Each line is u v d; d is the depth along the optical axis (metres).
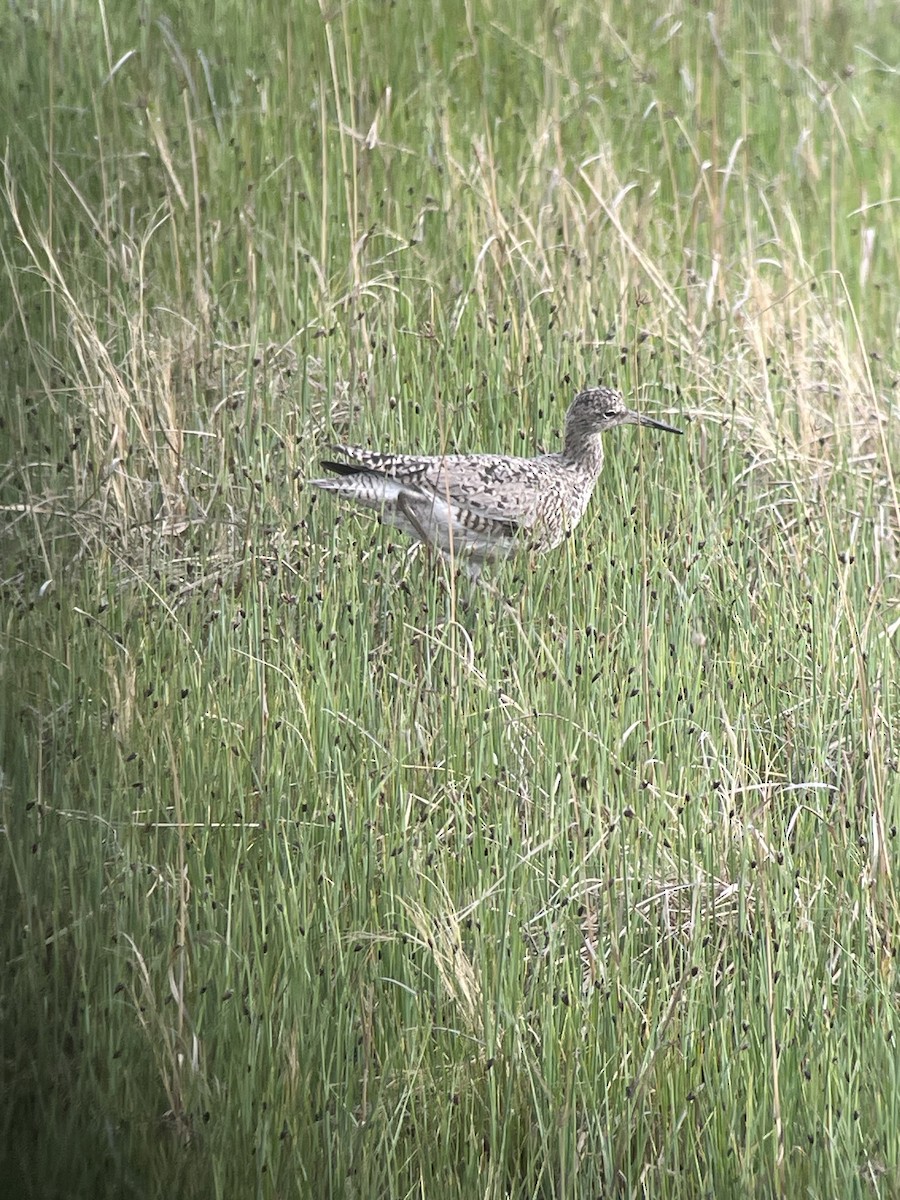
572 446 11.98
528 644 10.05
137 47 16.56
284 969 8.07
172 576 11.02
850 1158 7.39
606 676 10.03
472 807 9.12
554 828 8.84
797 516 11.99
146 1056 7.79
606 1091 7.60
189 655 10.07
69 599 10.25
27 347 12.55
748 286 14.12
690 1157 7.57
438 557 11.55
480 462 11.39
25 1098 7.81
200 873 8.58
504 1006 7.93
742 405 13.01
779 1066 7.75
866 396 13.40
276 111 16.17
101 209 14.38
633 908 8.38
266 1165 7.46
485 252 13.88
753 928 8.46
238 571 11.05
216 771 9.18
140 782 9.04
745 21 19.73
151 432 12.06
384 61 17.06
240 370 13.01
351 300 13.68
